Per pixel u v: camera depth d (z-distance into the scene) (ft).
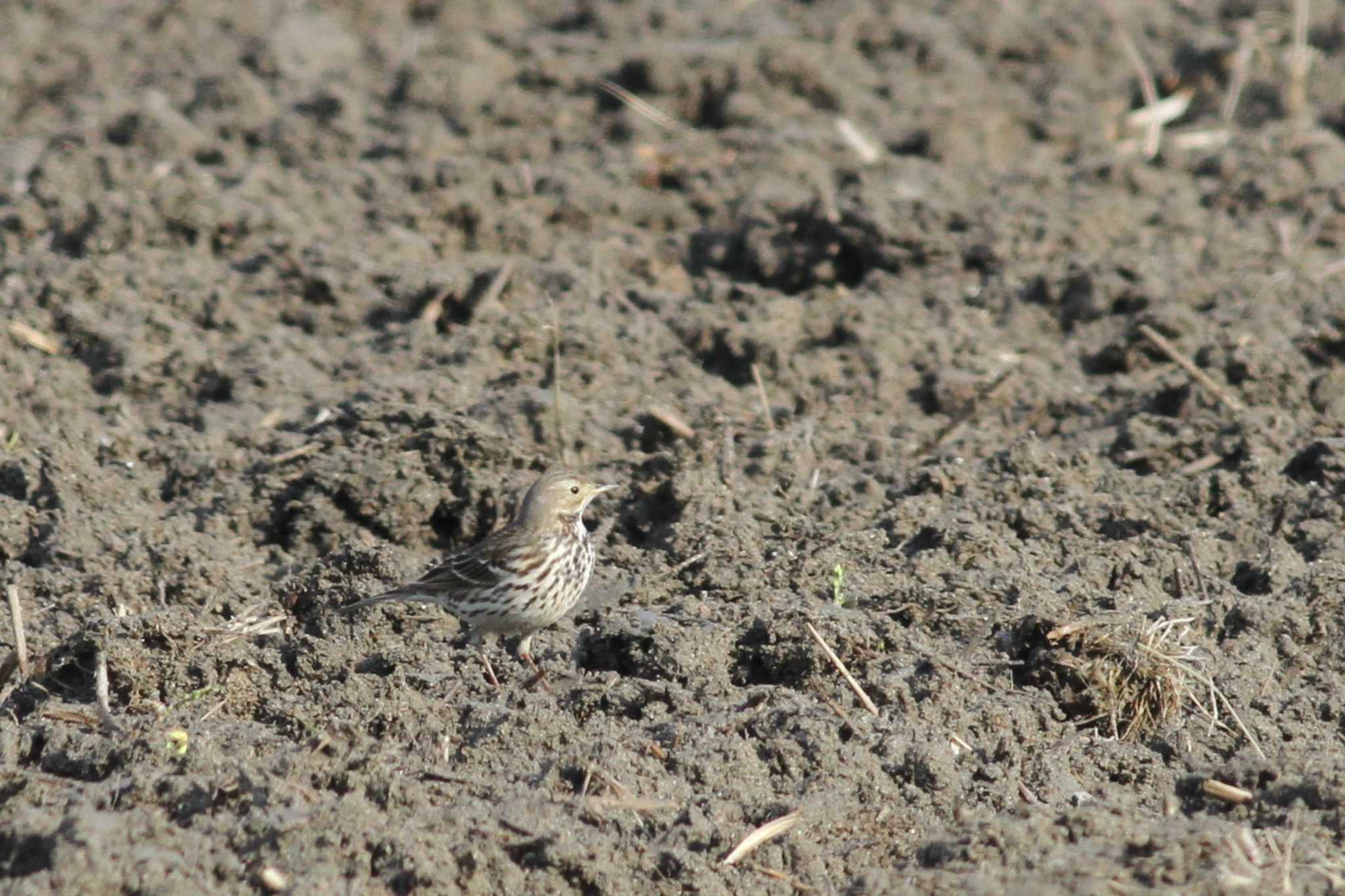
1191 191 69.46
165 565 44.19
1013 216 65.87
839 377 56.44
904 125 76.64
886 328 58.85
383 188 69.82
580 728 35.17
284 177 71.41
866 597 41.16
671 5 91.40
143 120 74.95
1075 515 45.37
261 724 36.22
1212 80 80.33
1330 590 40.73
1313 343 55.42
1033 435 49.98
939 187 69.15
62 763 33.63
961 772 33.96
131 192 68.59
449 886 29.30
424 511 47.67
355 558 43.47
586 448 50.65
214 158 74.59
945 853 30.60
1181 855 29.30
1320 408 52.95
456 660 39.37
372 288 61.87
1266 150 71.56
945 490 47.65
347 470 47.70
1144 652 36.88
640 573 43.42
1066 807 32.78
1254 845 29.89
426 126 76.64
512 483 48.19
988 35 85.76
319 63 85.71
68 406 54.24
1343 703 36.91
